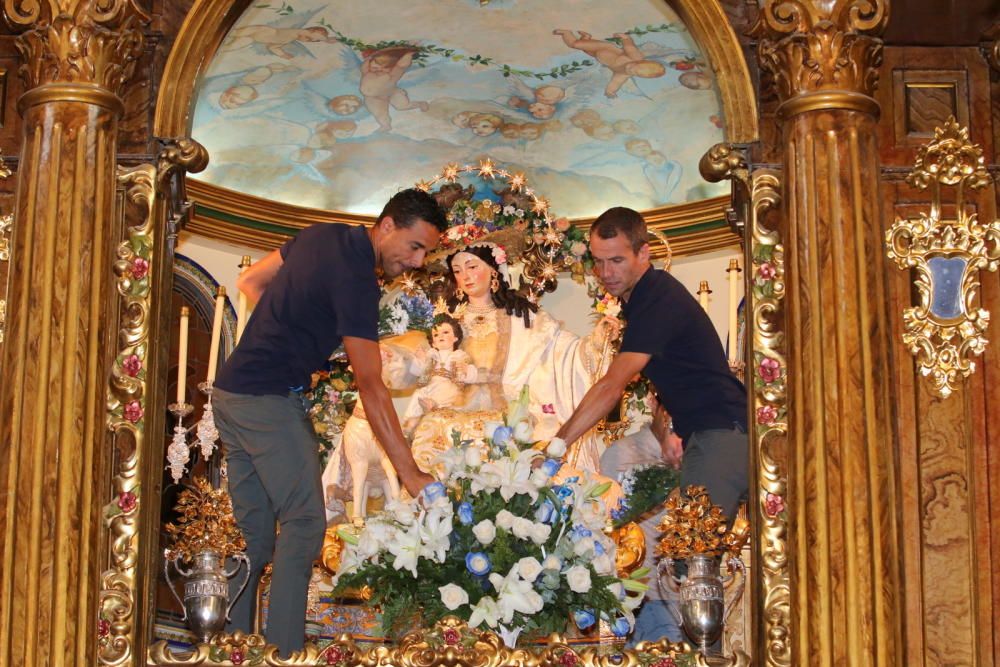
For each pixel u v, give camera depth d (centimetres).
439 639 416
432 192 563
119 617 414
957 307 441
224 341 559
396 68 552
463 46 543
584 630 464
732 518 467
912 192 455
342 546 493
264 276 495
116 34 440
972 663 424
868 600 407
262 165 571
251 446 464
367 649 423
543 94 561
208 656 416
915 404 439
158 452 436
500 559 421
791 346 427
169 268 455
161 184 445
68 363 417
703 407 483
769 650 417
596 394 486
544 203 554
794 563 416
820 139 435
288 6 513
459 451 438
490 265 548
